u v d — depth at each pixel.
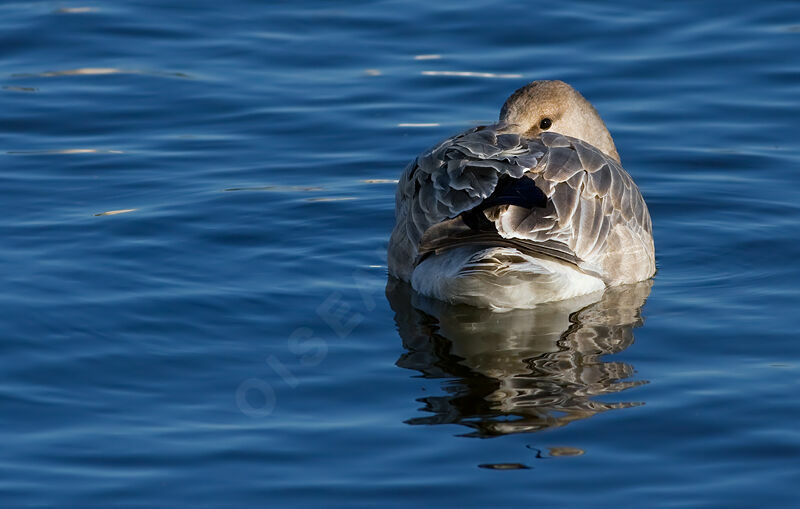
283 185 19.05
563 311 14.76
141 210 17.91
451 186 14.31
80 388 12.60
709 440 11.42
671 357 13.30
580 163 15.08
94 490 10.70
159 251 16.45
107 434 11.66
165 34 24.34
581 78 22.50
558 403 12.22
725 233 17.36
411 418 11.95
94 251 16.34
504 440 11.47
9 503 10.49
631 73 22.67
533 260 13.74
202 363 13.20
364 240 17.17
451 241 14.48
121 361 13.20
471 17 24.89
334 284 15.53
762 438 11.43
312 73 22.91
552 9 25.08
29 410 12.12
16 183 18.84
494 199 14.37
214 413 12.09
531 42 23.84
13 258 16.00
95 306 14.57
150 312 14.44
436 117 21.34
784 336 13.74
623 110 21.53
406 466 11.05
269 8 25.53
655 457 11.15
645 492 10.58
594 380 12.73
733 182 19.08
